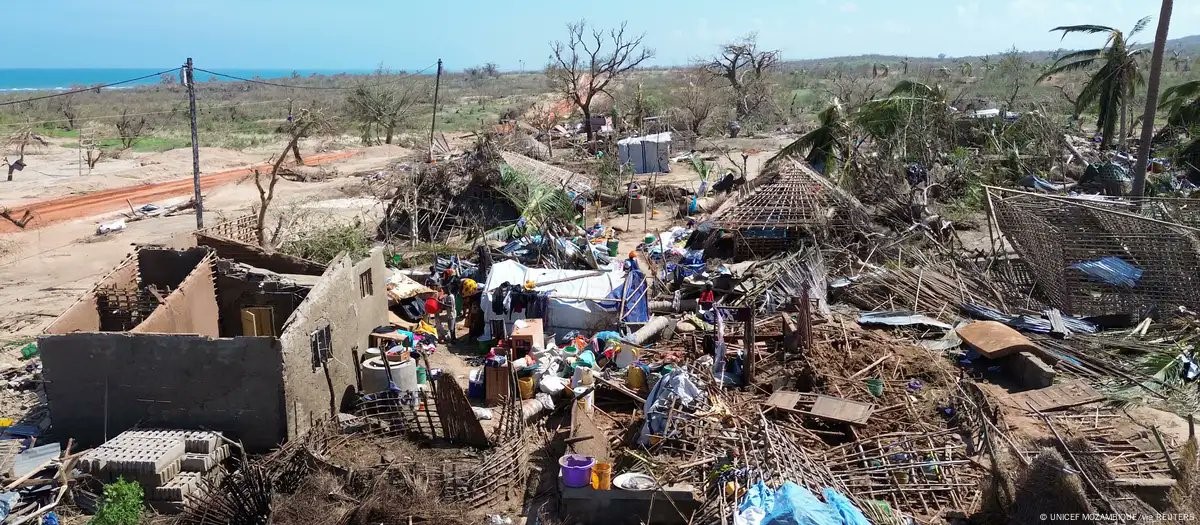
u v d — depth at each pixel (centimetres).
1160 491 1084
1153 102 2608
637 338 1770
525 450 1318
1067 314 1925
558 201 2939
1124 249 1939
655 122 6719
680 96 7656
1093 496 1023
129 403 1338
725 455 1188
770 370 1600
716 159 5131
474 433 1334
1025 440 1298
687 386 1360
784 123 7662
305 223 2884
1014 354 1605
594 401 1516
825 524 957
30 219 3447
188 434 1280
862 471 1196
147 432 1296
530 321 1808
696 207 3412
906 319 1881
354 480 1186
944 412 1403
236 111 9156
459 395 1320
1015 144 3850
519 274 1986
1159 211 2319
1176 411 1428
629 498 1128
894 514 1090
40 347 1332
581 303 1862
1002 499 1062
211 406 1320
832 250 2361
